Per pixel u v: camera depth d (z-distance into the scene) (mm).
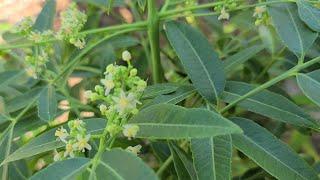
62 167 192
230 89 263
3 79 325
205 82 257
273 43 352
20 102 302
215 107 256
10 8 501
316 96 244
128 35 376
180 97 259
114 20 485
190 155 275
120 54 383
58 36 287
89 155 238
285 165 229
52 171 191
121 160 185
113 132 201
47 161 336
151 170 178
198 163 220
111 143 203
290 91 441
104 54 342
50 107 279
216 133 182
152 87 266
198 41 264
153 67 304
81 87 365
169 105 198
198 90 255
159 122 198
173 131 193
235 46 385
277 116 252
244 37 389
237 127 179
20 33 305
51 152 333
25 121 298
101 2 332
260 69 368
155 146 292
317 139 597
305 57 295
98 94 217
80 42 285
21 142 322
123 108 201
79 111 316
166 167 290
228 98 259
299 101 389
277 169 227
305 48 264
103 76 330
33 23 318
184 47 262
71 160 194
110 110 205
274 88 336
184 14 292
